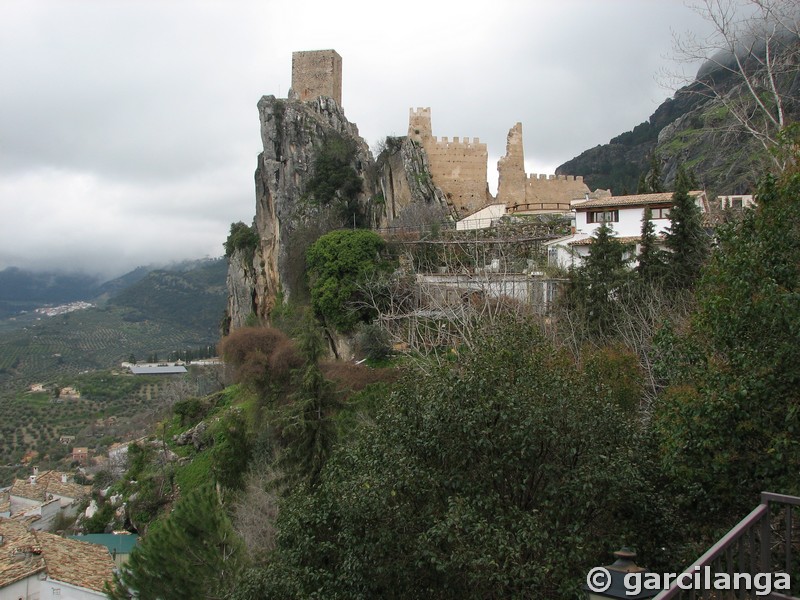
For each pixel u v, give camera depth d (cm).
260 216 8775
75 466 9769
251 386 4925
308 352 3112
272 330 5909
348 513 1511
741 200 4738
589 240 4653
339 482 1684
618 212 5309
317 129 8381
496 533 1320
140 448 6041
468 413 1495
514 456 1452
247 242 9056
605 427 1527
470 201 8575
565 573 1324
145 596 2273
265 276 8369
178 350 19838
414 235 6209
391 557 1469
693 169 5972
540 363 1639
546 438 1448
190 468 5084
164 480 5122
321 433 2839
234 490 3662
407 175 7906
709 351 1666
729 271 1602
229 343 5853
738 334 1522
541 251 4984
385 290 5309
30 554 3659
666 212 5212
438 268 5009
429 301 3653
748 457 1452
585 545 1369
